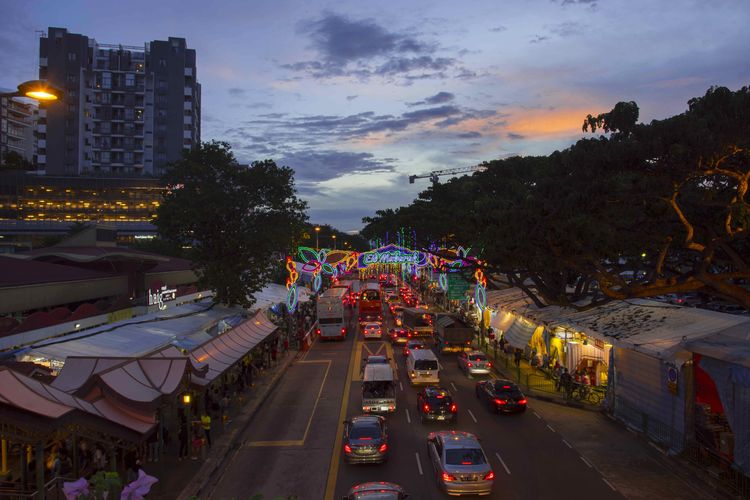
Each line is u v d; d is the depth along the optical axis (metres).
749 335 19.50
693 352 20.09
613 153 15.70
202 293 54.75
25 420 14.35
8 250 93.19
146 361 20.80
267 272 51.47
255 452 22.09
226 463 20.97
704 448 19.55
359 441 20.00
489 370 35.84
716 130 14.55
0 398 14.09
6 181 115.06
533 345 39.56
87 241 48.97
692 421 20.59
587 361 31.34
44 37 126.50
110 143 128.25
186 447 21.69
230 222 49.59
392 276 155.88
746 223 16.58
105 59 129.00
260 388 33.22
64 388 18.80
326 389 32.91
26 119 169.25
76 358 20.38
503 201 21.62
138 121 129.25
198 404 25.45
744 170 16.44
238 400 29.22
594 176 16.95
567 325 30.77
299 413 27.73
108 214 118.44
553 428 24.66
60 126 125.19
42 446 15.26
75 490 7.90
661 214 18.94
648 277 24.30
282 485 18.62
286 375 37.53
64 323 29.73
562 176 18.94
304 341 47.34
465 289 54.81
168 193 50.56
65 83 126.00
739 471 17.50
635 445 22.22
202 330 35.50
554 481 18.41
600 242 18.95
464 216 28.59
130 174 122.44
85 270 40.88
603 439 23.00
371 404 26.80
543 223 18.34
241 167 52.75
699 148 14.52
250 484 18.84
